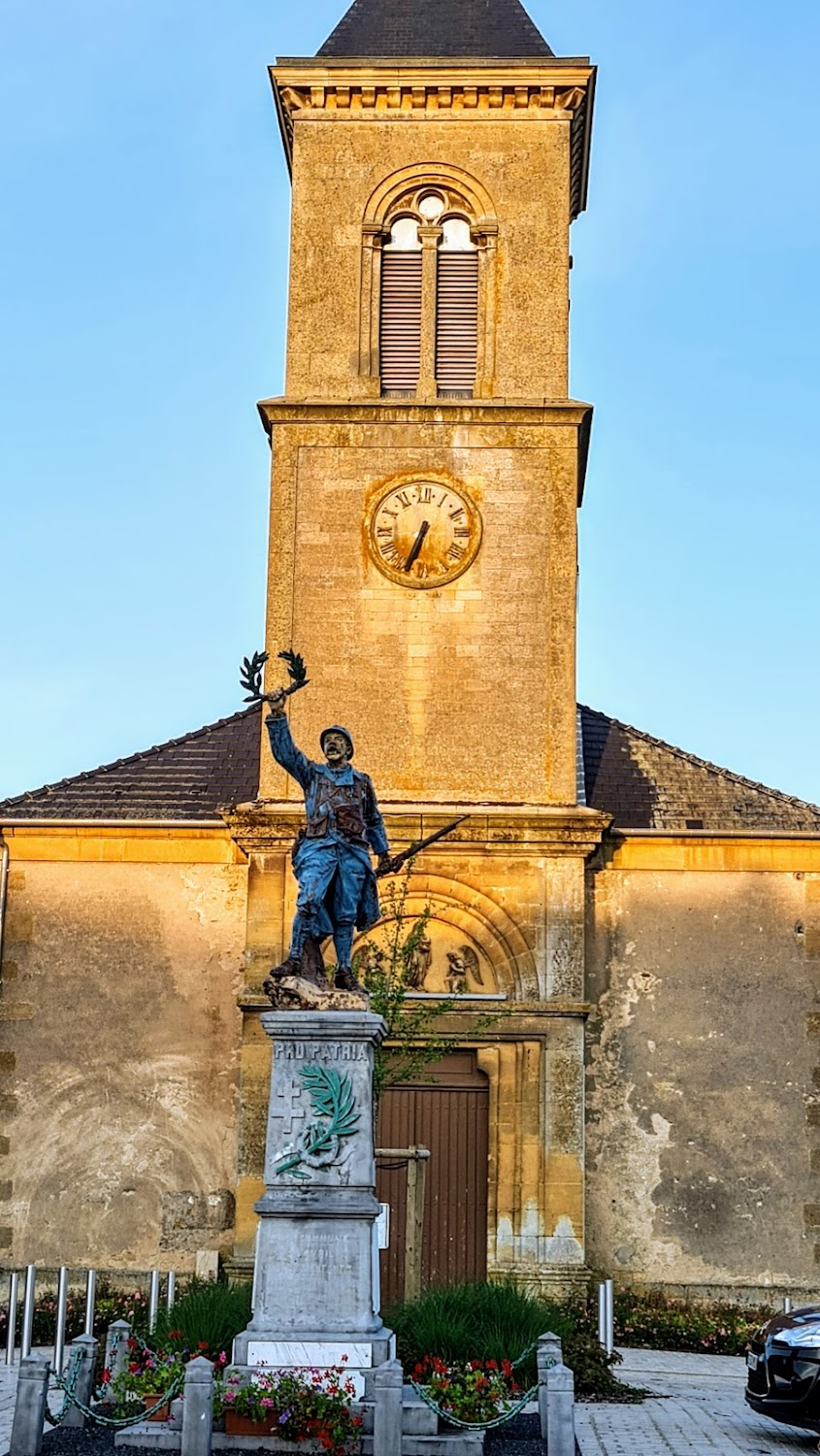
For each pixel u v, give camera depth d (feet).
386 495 82.79
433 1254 75.66
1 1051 79.51
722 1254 76.54
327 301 85.46
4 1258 77.30
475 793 79.82
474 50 88.07
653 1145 77.77
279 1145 46.16
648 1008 79.25
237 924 80.53
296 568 82.38
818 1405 51.24
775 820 83.30
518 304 85.05
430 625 81.61
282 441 83.61
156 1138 78.28
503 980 77.10
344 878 48.80
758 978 79.51
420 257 86.28
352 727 80.74
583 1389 58.75
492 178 86.38
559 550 82.17
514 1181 74.90
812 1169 77.41
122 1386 47.91
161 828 81.25
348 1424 42.98
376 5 90.99
